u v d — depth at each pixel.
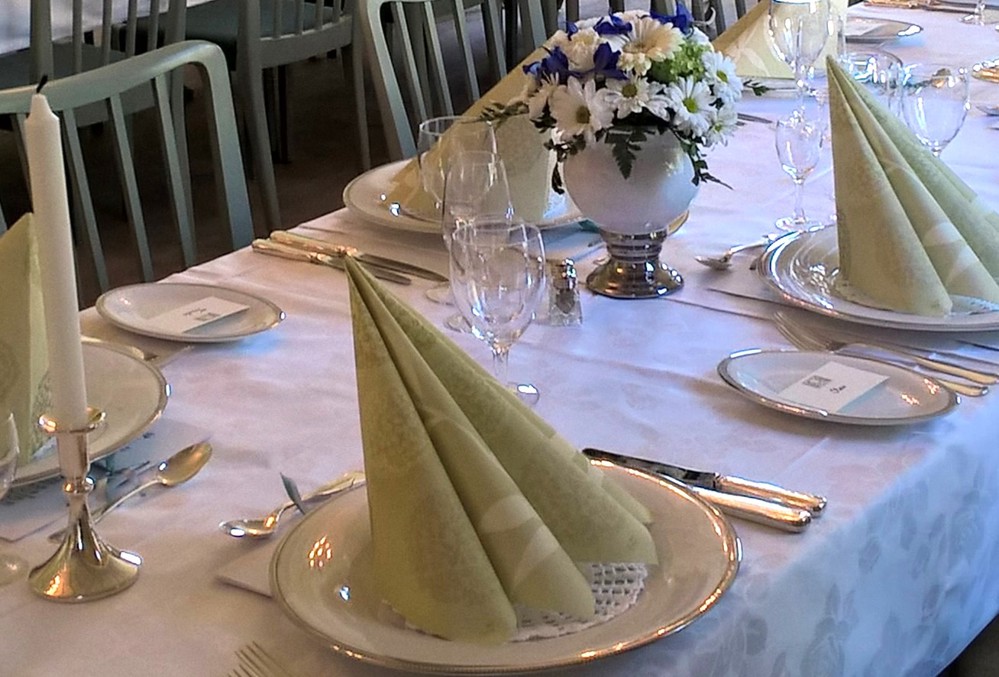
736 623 0.80
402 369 0.79
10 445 0.83
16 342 0.96
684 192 1.29
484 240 1.04
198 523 0.91
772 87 2.06
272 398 1.12
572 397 1.12
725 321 1.28
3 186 3.83
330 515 0.86
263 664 0.75
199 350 1.22
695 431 1.05
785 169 1.55
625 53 1.21
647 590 0.80
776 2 1.89
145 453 1.01
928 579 1.03
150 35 2.97
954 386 1.11
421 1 2.13
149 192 3.87
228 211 1.72
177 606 0.81
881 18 2.61
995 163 1.75
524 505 0.77
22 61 3.07
